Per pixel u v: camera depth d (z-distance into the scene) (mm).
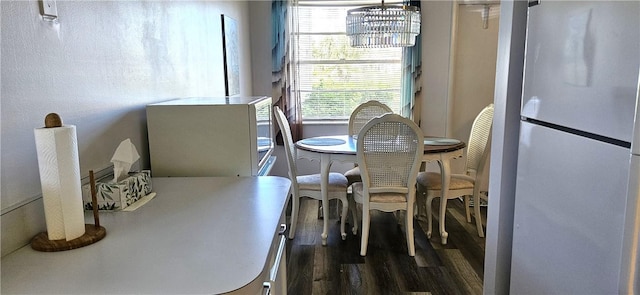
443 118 4480
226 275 865
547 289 1200
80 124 1307
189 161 1758
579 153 1013
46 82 1142
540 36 1222
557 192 1126
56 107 1187
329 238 3258
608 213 904
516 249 1426
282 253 1458
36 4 1100
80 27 1307
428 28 4316
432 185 3170
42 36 1124
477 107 4441
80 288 817
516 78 1502
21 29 1045
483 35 4289
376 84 4656
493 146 1644
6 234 978
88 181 1338
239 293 814
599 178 934
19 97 1041
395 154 2764
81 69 1312
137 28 1736
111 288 817
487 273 1734
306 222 3637
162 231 1105
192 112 1724
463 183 3199
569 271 1074
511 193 1573
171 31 2162
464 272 2650
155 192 1476
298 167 4633
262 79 4547
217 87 3133
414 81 4355
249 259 939
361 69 4629
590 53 957
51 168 977
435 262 2801
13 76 1021
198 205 1328
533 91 1273
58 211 994
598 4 921
